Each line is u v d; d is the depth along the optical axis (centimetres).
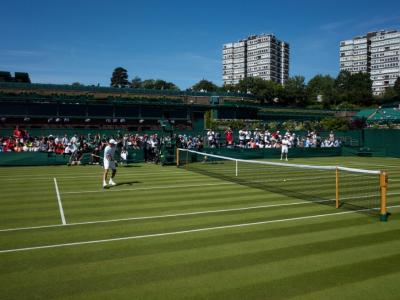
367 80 11888
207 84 12088
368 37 18362
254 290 660
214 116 5878
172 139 2881
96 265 775
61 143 2905
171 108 5534
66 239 952
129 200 1445
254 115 6569
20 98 4491
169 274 728
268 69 18800
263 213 1229
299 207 1321
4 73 4953
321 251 857
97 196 1524
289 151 3672
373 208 1303
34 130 3291
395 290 661
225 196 1527
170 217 1176
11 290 660
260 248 878
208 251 858
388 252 852
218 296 638
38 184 1842
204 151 3206
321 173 2339
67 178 2062
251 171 2442
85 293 648
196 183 1880
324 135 4325
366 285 680
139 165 2827
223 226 1070
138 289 663
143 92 5425
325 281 696
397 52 17025
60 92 4825
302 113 7206
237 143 3772
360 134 4106
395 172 2470
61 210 1272
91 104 4916
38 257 822
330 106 9831
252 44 19375
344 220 1138
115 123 5056
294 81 10356
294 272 738
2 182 1906
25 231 1022
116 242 927
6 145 2870
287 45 19788
